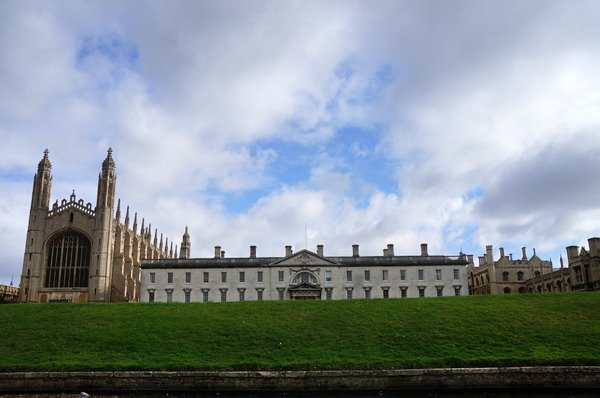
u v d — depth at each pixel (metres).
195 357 48.50
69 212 118.81
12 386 44.16
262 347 51.34
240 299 107.31
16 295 136.62
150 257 149.25
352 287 108.00
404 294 107.81
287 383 43.69
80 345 52.50
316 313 63.12
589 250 103.38
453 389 43.41
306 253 109.75
